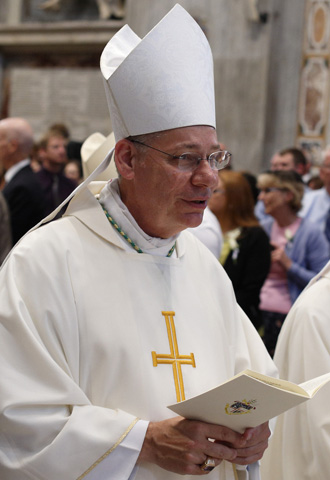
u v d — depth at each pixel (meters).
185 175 2.28
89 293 2.29
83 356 2.26
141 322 2.33
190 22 2.42
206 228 3.95
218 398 2.08
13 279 2.25
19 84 11.86
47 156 7.09
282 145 9.80
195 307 2.49
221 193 4.80
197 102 2.33
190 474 2.22
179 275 2.51
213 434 2.21
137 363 2.29
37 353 2.16
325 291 3.22
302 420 3.12
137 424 2.19
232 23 9.95
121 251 2.41
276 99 9.84
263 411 2.16
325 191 6.61
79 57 11.63
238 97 9.91
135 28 10.32
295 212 5.64
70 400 2.16
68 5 11.62
